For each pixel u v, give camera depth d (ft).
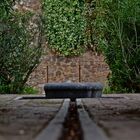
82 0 63.62
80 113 17.99
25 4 63.10
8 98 35.37
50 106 24.56
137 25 49.39
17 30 48.85
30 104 26.89
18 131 11.63
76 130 12.80
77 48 63.16
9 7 32.68
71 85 37.88
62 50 63.00
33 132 11.30
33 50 50.52
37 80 62.34
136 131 11.33
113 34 50.03
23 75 50.44
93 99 33.55
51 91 37.99
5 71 49.29
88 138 9.53
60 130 11.23
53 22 63.21
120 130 11.56
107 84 53.57
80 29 63.16
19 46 49.32
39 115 17.79
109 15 50.96
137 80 48.91
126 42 49.21
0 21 45.39
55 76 62.80
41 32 51.31
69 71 63.00
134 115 17.87
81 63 63.05
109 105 25.71
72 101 36.09
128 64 49.29
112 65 51.24
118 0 50.21
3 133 11.19
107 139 9.39
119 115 17.85
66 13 63.31
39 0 63.82
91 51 63.05
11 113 19.21
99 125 13.08
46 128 11.73
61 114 17.28
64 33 63.16
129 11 48.85
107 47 51.16
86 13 63.26
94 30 62.49
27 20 50.42
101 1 54.03
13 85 50.03
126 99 33.42
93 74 62.85
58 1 63.31
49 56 62.95
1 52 48.08
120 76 50.47
